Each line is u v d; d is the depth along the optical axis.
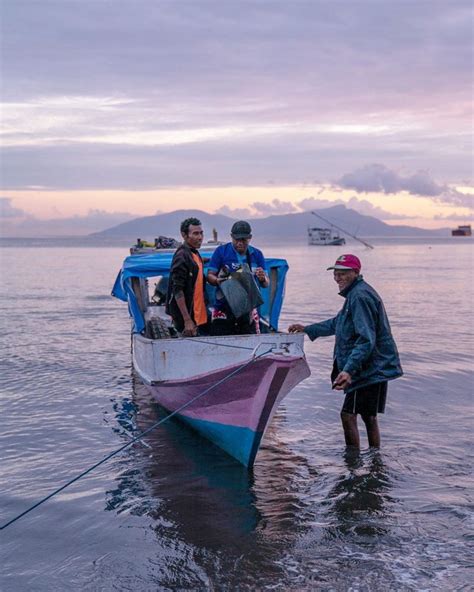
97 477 7.42
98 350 14.99
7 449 8.36
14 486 7.16
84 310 22.50
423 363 13.11
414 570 5.26
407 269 48.41
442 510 6.34
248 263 8.81
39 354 14.46
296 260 69.38
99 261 65.44
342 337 7.58
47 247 148.50
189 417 8.89
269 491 6.95
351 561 5.42
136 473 7.55
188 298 8.62
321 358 13.94
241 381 7.54
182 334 8.83
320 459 7.84
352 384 7.71
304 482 7.15
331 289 30.41
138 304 10.71
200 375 8.05
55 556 5.64
